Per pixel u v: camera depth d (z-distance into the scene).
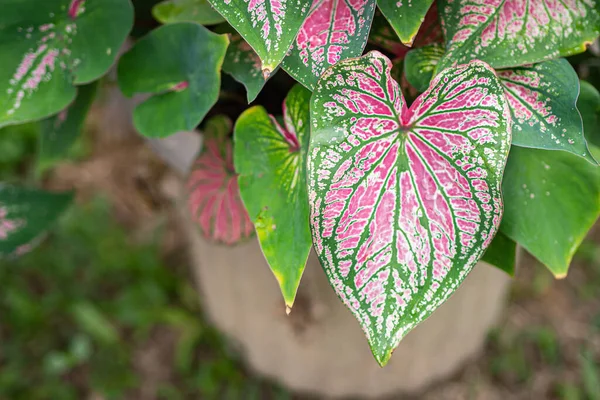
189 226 1.47
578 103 0.93
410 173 0.81
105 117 2.19
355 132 0.80
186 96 0.94
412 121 0.81
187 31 0.92
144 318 1.94
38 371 1.89
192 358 1.92
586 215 0.91
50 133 1.06
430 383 1.81
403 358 1.55
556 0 0.86
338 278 0.80
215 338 1.89
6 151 2.27
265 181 0.89
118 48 0.93
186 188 1.11
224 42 0.88
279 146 0.90
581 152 0.82
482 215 0.80
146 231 2.17
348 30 0.83
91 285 2.05
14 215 1.15
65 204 1.17
